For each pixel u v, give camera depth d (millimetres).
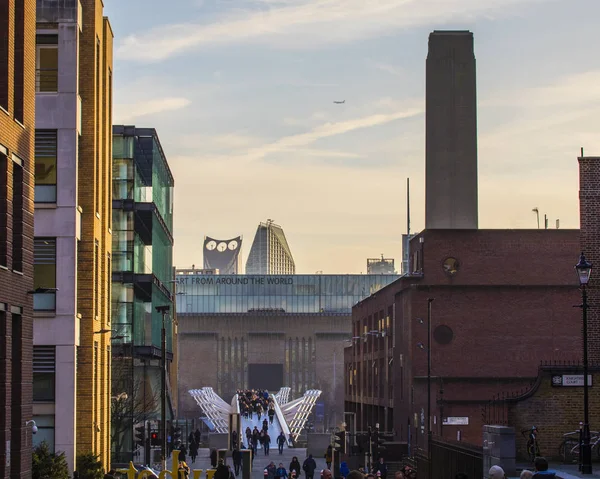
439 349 93188
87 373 61875
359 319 134125
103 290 67750
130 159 87000
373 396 121375
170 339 128625
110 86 72125
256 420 154625
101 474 58969
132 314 85062
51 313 58594
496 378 90312
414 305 93750
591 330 57219
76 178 59312
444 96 95062
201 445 150000
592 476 41375
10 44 41969
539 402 53938
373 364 120688
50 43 59719
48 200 59062
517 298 93312
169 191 112312
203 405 173875
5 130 40875
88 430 61688
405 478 40219
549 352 92875
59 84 59438
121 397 80375
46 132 59250
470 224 94188
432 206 94750
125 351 83938
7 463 41250
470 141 94750
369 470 77688
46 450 52344
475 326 93312
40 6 59625
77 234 60312
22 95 43469
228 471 48219
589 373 53906
